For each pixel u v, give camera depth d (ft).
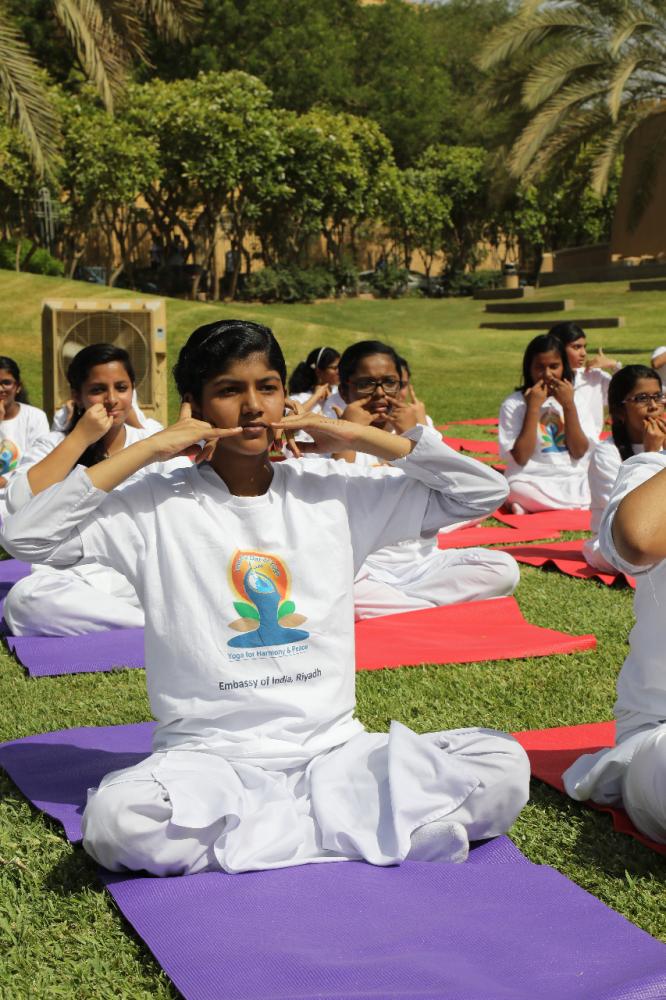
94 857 8.36
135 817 8.04
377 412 9.85
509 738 8.89
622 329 72.49
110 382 16.61
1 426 22.75
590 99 58.23
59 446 8.93
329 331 64.69
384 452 8.82
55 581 15.71
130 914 7.70
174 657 8.61
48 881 8.50
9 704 12.86
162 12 45.80
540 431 25.04
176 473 9.00
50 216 86.94
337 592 8.84
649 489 8.43
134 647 15.06
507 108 63.26
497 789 8.60
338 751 8.77
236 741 8.57
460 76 139.44
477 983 6.67
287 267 99.66
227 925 7.49
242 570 8.61
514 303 88.12
